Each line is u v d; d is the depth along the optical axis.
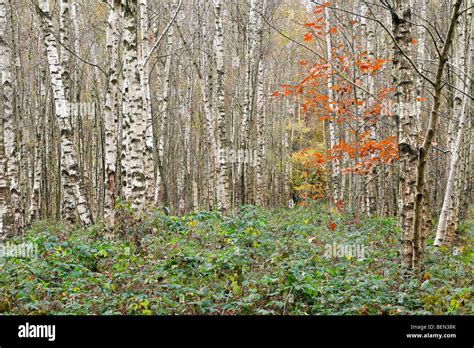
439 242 10.62
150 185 16.50
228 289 7.35
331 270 8.33
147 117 16.39
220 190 17.44
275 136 37.75
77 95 23.55
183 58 29.53
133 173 11.99
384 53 22.31
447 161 19.39
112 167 12.30
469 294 7.10
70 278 7.92
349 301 6.92
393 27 8.55
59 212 27.44
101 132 27.53
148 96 16.34
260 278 7.80
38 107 22.17
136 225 10.91
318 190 27.55
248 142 21.52
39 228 18.31
